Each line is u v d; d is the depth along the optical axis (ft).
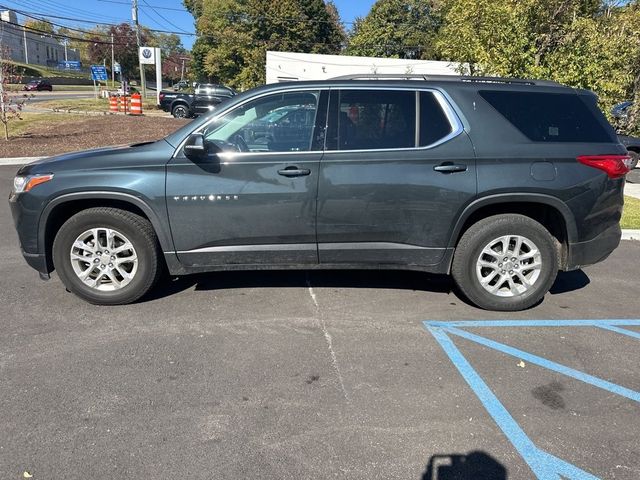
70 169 13.60
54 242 14.03
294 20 188.24
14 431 9.11
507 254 14.38
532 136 13.94
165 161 13.53
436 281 17.07
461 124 13.82
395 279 17.13
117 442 8.88
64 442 8.85
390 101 13.87
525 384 10.97
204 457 8.55
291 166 13.52
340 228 13.84
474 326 13.78
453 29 38.93
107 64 244.42
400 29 178.91
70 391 10.35
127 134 58.08
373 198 13.62
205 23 207.51
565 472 8.38
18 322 13.41
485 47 33.88
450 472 8.32
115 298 14.35
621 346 12.82
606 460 8.68
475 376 11.23
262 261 14.21
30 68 268.41
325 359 11.85
